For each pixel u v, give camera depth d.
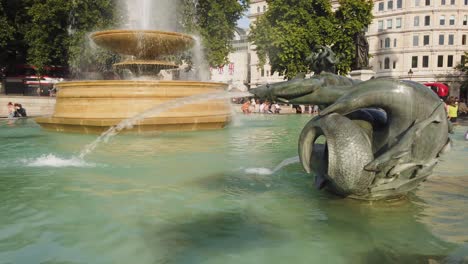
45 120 11.49
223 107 12.70
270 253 2.72
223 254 2.70
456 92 66.31
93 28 29.12
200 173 5.28
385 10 71.12
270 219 3.40
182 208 3.71
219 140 9.09
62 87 11.81
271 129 12.41
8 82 34.53
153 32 14.02
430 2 66.62
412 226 3.21
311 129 3.82
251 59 79.88
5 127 13.16
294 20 35.38
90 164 5.93
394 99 3.54
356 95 3.59
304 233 3.07
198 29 31.84
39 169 5.54
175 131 10.81
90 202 3.90
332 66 6.72
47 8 29.28
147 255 2.69
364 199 3.84
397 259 2.61
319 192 4.23
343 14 36.47
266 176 5.08
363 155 3.52
